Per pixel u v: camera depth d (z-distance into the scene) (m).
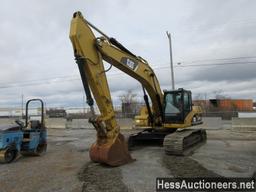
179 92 13.99
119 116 33.25
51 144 17.22
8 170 9.73
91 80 9.30
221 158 11.16
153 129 14.73
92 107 9.23
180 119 13.83
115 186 7.41
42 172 9.27
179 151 11.70
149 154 12.20
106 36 10.34
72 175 8.70
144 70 12.54
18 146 11.60
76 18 8.98
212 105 43.16
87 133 25.08
